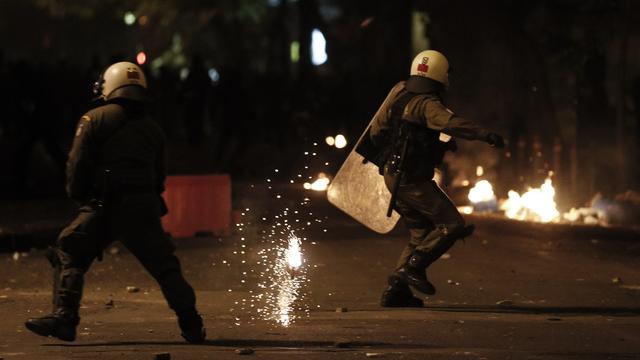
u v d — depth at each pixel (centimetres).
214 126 4988
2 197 3334
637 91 3778
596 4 3181
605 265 1888
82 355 1148
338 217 2614
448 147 1430
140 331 1303
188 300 1202
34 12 10619
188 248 2111
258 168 4181
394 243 2184
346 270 1831
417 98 1395
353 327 1316
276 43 7944
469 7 3291
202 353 1156
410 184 1411
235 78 4181
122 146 1186
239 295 1587
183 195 2320
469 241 2206
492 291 1619
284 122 5069
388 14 4666
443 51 3378
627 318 1389
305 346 1198
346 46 5803
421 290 1434
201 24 8938
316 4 4850
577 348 1184
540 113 3192
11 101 4534
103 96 1209
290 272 1805
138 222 1189
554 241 2211
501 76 3228
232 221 2477
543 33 3300
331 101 4753
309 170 3975
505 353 1152
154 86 4778
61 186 3672
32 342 1238
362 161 1484
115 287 1694
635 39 5581
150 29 9144
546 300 1541
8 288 1702
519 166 3106
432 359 1120
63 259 1188
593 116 3111
